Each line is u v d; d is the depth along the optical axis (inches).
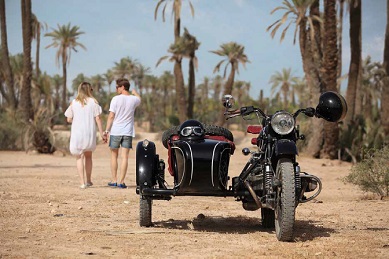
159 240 306.5
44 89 2363.4
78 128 558.6
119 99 568.4
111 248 283.7
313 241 305.9
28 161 1050.7
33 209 415.5
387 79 1273.4
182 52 2263.8
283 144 298.0
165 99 5354.3
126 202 460.4
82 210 417.1
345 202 488.7
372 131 1295.5
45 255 263.9
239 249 284.0
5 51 1895.9
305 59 1416.1
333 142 1305.4
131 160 1123.9
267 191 304.7
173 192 327.0
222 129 339.6
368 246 292.5
